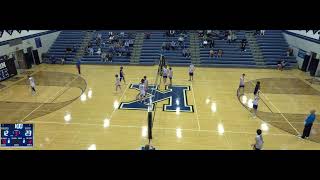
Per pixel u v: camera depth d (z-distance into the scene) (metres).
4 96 16.81
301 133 12.33
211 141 11.41
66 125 12.81
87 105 15.27
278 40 27.81
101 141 11.32
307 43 23.53
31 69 24.06
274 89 18.64
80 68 23.42
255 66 24.78
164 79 19.30
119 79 18.47
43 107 15.00
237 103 15.80
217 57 25.88
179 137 11.71
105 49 27.09
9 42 21.42
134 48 27.16
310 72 22.80
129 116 13.82
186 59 25.80
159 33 29.06
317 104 15.97
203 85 19.20
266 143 11.35
